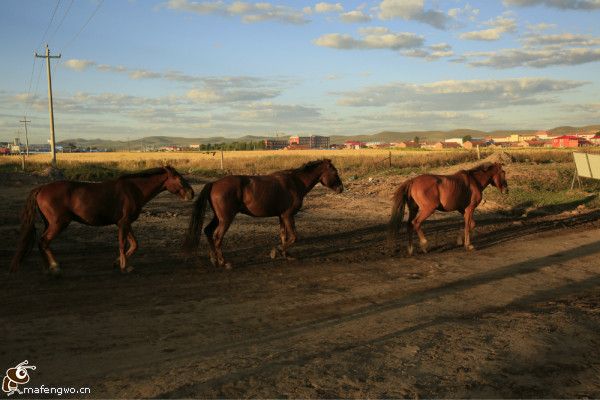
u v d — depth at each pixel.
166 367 5.20
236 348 5.79
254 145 159.50
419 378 5.04
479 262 10.90
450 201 11.90
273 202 10.69
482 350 5.82
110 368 5.18
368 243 13.27
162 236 13.50
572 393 4.83
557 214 18.73
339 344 5.95
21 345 5.81
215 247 10.26
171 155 75.62
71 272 9.47
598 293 8.49
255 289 8.56
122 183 9.54
